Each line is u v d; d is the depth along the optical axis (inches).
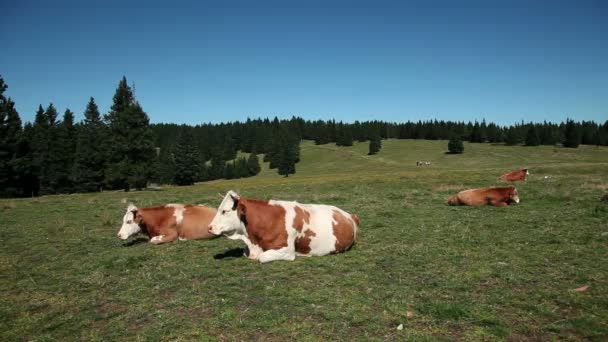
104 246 505.7
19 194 2847.0
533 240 440.5
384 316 257.6
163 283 337.4
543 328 239.1
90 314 284.2
